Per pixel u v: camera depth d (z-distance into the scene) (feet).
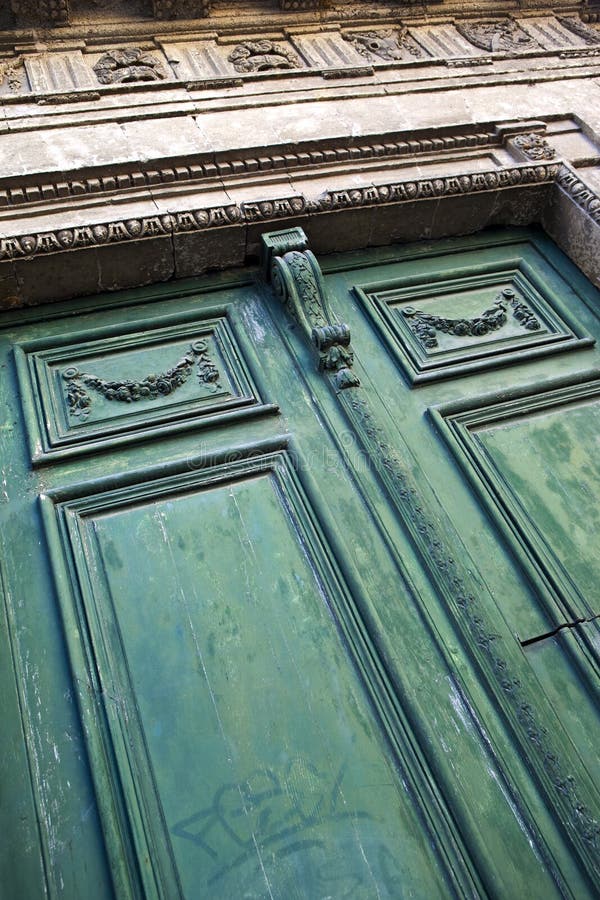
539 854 5.19
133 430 7.20
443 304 8.90
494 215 9.68
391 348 8.16
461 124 9.84
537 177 9.45
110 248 7.97
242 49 10.68
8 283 7.81
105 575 6.26
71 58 10.02
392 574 6.47
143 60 10.15
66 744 5.38
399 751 5.57
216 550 6.52
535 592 6.48
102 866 4.92
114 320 8.17
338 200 8.69
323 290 8.28
